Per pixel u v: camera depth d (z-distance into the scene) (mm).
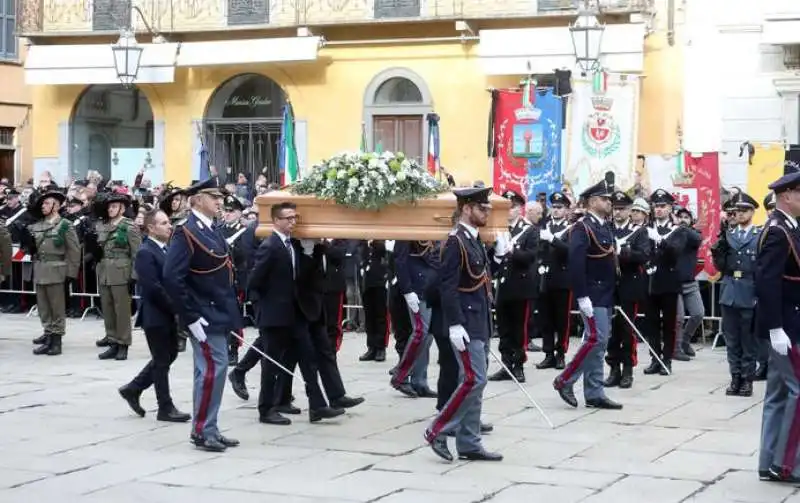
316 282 13547
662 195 17750
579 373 14477
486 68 27516
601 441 12617
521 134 23328
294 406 14516
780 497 10383
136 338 21312
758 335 10758
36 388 15906
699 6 26234
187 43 30203
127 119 32031
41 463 11578
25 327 22484
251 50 29453
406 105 29062
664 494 10438
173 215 18984
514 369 16531
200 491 10508
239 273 19391
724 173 25547
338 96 29531
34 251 19172
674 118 26594
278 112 30266
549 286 17484
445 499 10227
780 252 10633
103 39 31422
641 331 17422
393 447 12320
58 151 32094
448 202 12688
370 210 12977
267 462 11625
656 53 26719
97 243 18891
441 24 28531
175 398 15164
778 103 25609
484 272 11633
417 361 15250
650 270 17188
